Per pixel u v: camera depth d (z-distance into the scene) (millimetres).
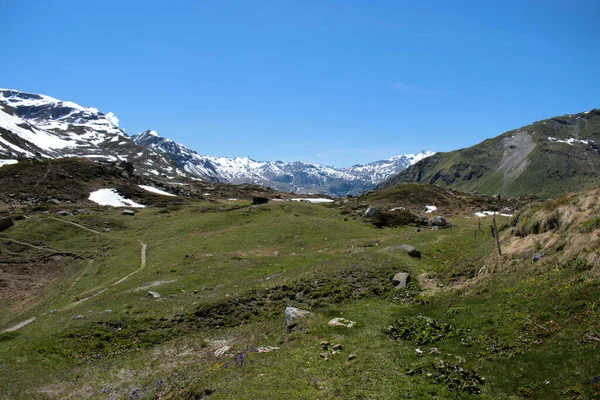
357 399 16125
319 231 77625
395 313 28578
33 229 84250
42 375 27391
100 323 35781
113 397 22531
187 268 56781
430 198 121312
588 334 17406
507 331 20500
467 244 52781
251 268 54156
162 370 26078
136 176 168500
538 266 27078
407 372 18250
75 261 71312
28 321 44219
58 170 141000
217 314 36500
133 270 61844
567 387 14953
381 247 55688
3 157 172500
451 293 30672
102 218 96688
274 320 33438
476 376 17234
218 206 121375
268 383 18203
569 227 28578
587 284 21172
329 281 39312
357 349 21672
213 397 17562
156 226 95688
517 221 38719
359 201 126562
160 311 37844
